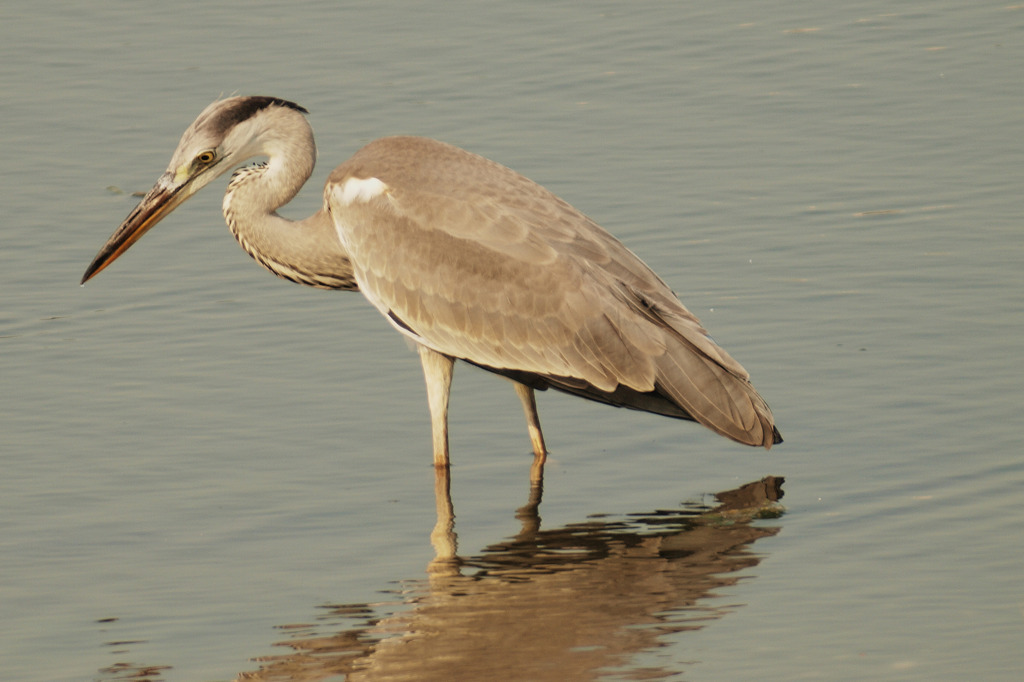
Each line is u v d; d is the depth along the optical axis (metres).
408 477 12.21
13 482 12.02
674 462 12.33
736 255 15.94
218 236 17.14
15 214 17.28
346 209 12.76
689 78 20.94
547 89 20.58
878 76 20.75
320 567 10.70
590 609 9.92
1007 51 21.31
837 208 16.94
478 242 12.23
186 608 10.12
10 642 9.68
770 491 11.62
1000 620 9.46
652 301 12.02
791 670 8.97
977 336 13.87
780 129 19.20
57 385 13.74
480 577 10.45
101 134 19.38
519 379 12.24
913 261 15.55
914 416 12.55
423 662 9.27
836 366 13.52
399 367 14.18
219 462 12.40
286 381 13.87
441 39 22.47
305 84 20.70
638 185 17.67
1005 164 17.81
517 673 9.11
